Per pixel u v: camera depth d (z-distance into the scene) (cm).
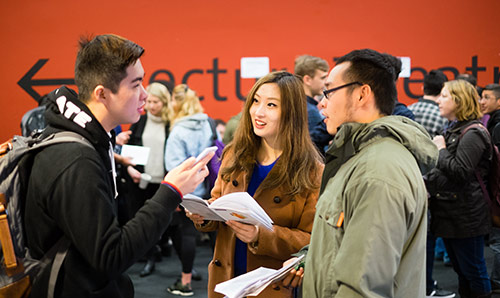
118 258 122
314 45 564
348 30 561
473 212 310
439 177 316
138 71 140
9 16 564
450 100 325
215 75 570
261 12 563
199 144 393
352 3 558
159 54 570
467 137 310
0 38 567
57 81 571
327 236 132
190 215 192
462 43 558
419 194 122
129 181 417
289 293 185
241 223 176
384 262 115
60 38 567
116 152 422
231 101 572
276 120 187
